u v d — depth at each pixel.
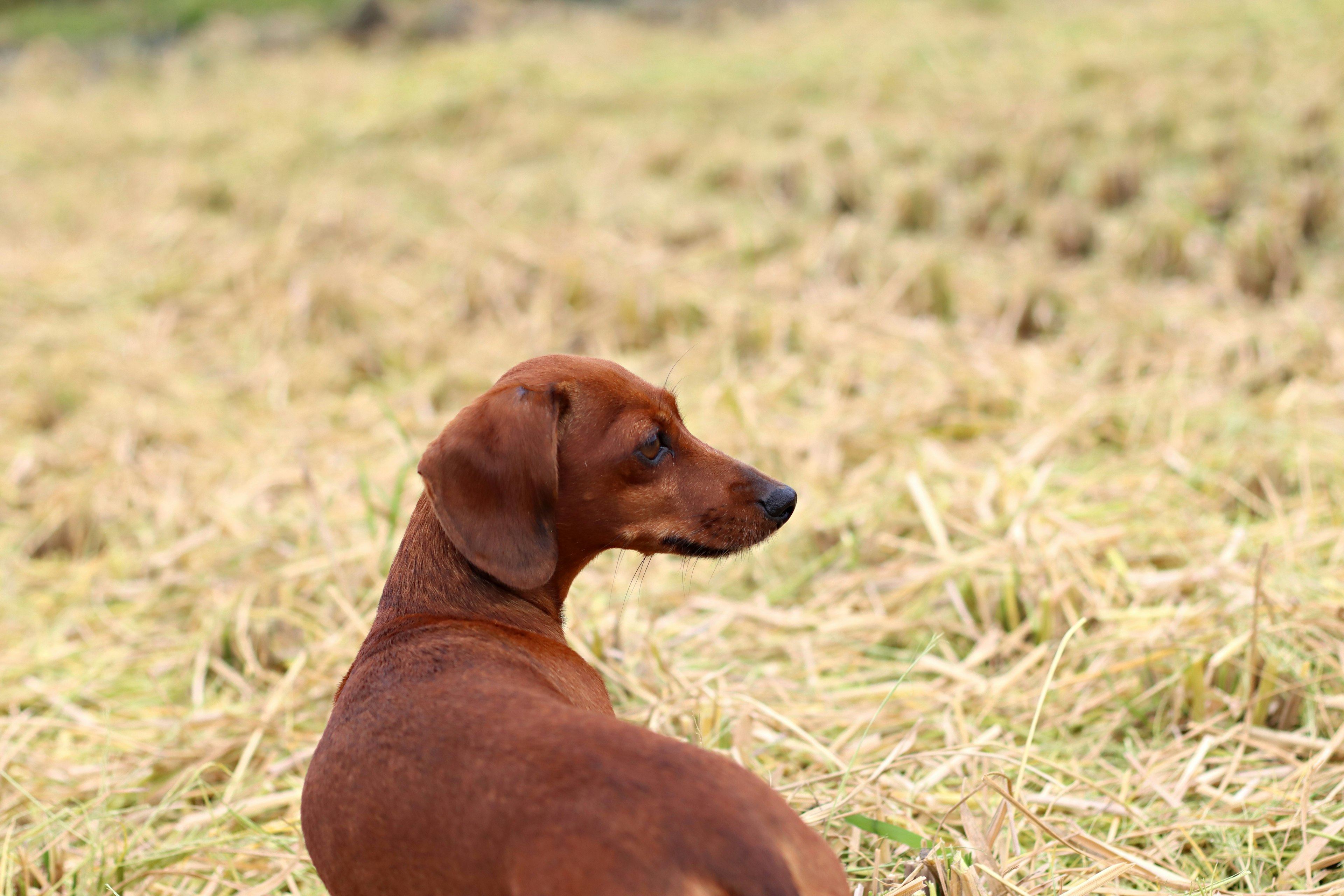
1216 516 5.52
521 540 2.85
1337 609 4.50
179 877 3.93
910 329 7.96
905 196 10.00
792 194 10.74
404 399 7.64
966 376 7.04
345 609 5.03
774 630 5.20
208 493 6.66
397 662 2.81
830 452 6.37
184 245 10.73
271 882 3.76
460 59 16.16
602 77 14.84
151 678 5.20
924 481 6.02
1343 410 6.34
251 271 9.59
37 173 13.84
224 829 4.18
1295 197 9.18
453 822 2.39
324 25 20.30
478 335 8.45
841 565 5.56
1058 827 3.79
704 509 3.16
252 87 16.89
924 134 11.80
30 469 7.09
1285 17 13.97
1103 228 9.52
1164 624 4.70
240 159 13.22
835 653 4.98
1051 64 13.57
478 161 12.50
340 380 8.00
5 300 9.56
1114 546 5.26
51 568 6.17
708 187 11.33
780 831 2.31
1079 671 4.67
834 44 15.33
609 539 3.18
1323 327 7.32
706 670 4.84
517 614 3.11
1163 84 12.34
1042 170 10.34
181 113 15.77
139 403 7.83
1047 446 6.22
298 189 11.91
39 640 5.59
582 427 3.06
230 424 7.52
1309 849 3.51
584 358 3.20
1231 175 9.55
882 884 3.44
